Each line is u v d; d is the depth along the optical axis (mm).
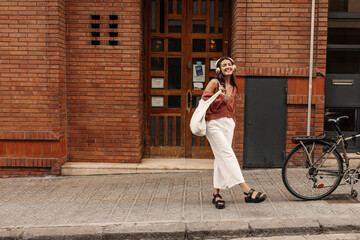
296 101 6219
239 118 6285
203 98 4387
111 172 6273
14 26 6023
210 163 6664
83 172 6246
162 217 4320
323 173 4793
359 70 6562
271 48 6219
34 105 6098
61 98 6176
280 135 6312
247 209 4520
